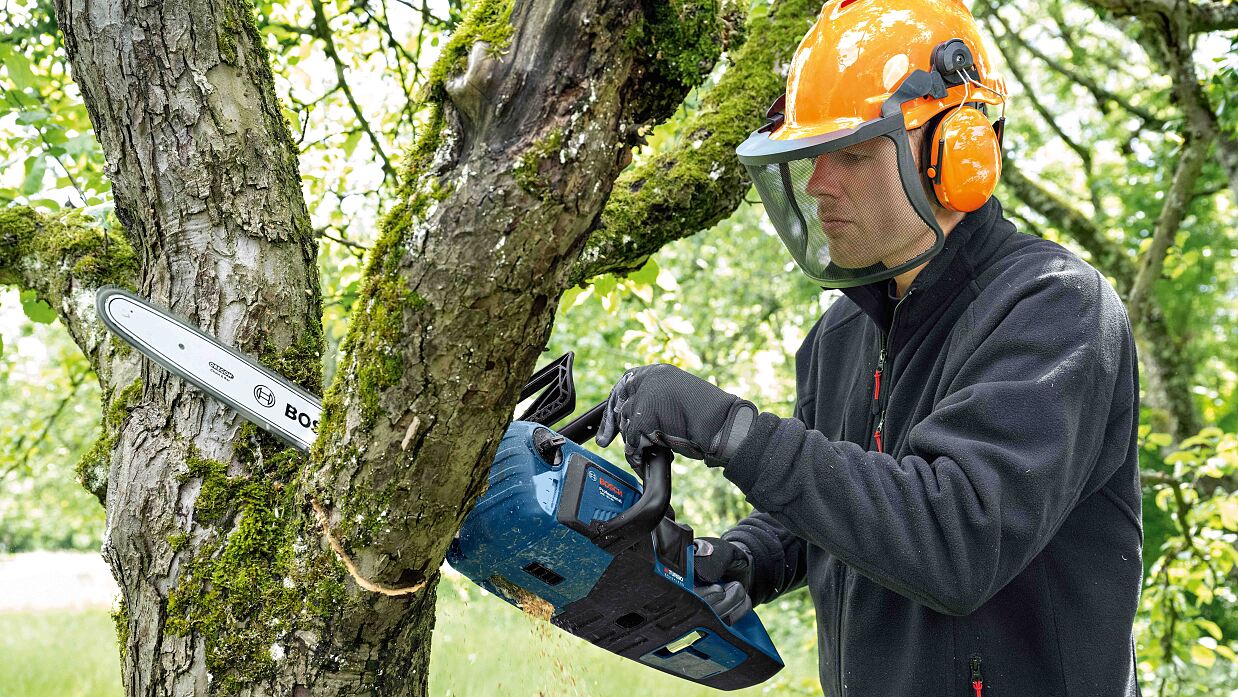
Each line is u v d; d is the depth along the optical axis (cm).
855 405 166
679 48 102
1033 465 118
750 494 123
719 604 164
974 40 142
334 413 115
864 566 119
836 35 141
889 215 137
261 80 146
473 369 104
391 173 321
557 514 131
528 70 96
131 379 142
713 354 938
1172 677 448
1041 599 139
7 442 476
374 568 116
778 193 143
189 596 126
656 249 190
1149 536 747
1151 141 851
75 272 166
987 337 134
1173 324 952
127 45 134
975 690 140
